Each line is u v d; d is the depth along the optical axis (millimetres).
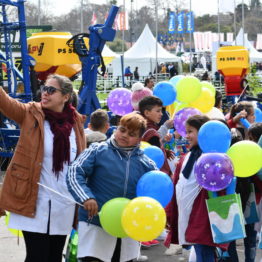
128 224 4332
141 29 87938
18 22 12156
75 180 4609
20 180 4863
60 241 5172
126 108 9750
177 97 9383
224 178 5008
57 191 4949
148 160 4887
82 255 4730
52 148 4938
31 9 62812
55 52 13883
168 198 4719
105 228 4504
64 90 5008
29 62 12312
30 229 4875
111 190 4715
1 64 12773
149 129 7164
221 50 18906
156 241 7574
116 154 4750
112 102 9789
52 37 13922
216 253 5879
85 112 12492
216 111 9922
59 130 4965
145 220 4301
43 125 4945
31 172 4852
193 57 60500
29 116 4941
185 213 5367
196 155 5379
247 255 6344
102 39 12492
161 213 4375
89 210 4500
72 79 14664
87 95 12461
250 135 6613
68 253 5773
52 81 5004
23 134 4906
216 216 5141
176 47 74500
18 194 4855
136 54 39688
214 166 5004
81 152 5184
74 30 77000
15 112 4906
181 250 7379
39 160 4875
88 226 4750
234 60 18609
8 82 12445
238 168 5418
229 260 6113
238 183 5941
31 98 12281
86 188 4582
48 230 4938
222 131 5207
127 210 4359
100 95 27109
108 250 4766
